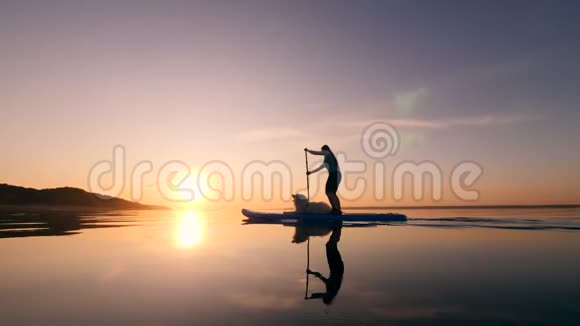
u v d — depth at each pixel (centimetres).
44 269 309
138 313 192
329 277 275
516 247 424
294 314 189
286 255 375
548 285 249
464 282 258
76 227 752
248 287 246
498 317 183
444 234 571
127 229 703
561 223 816
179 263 335
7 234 598
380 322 177
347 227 715
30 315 190
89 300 217
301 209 949
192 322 178
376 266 316
